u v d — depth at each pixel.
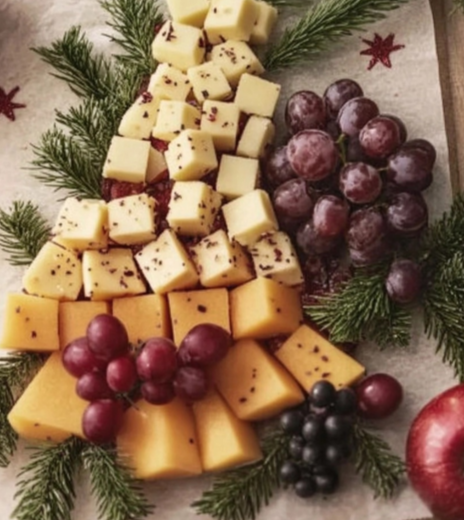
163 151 0.53
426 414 0.48
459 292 0.50
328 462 0.48
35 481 0.51
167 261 0.51
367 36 0.55
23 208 0.54
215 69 0.53
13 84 0.56
